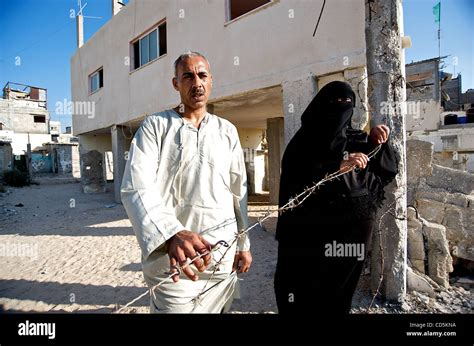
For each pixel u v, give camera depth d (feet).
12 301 13.05
